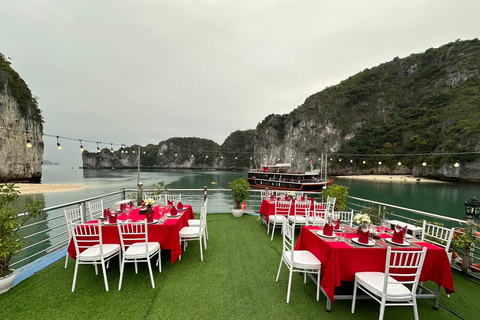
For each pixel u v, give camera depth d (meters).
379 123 73.94
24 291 2.90
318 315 2.54
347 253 2.60
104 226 3.45
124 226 3.42
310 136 82.56
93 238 3.44
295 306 2.71
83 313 2.47
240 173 79.75
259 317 2.47
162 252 4.39
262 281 3.29
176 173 79.88
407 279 2.72
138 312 2.51
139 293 2.89
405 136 58.25
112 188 33.78
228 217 7.39
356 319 2.48
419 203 23.12
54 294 2.85
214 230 5.89
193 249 4.54
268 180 32.62
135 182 44.03
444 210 20.12
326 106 86.81
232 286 3.12
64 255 4.12
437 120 53.81
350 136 77.25
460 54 68.06
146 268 3.66
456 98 55.88
